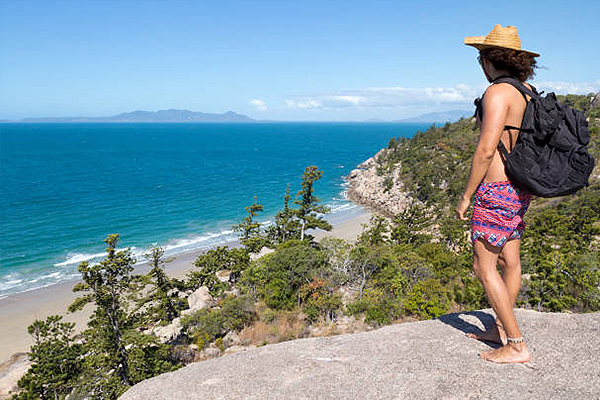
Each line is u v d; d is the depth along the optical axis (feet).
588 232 142.31
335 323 101.19
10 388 86.53
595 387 8.83
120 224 209.87
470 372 9.95
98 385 73.77
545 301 78.59
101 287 78.02
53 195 274.57
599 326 11.51
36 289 135.44
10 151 597.11
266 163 500.74
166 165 463.01
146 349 81.30
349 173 428.15
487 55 8.85
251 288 124.77
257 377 11.32
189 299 126.62
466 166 285.02
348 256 123.03
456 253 156.76
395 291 106.52
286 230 178.60
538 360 10.06
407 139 442.09
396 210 271.28
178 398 10.89
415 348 11.53
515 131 8.28
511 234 9.73
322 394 10.02
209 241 191.11
